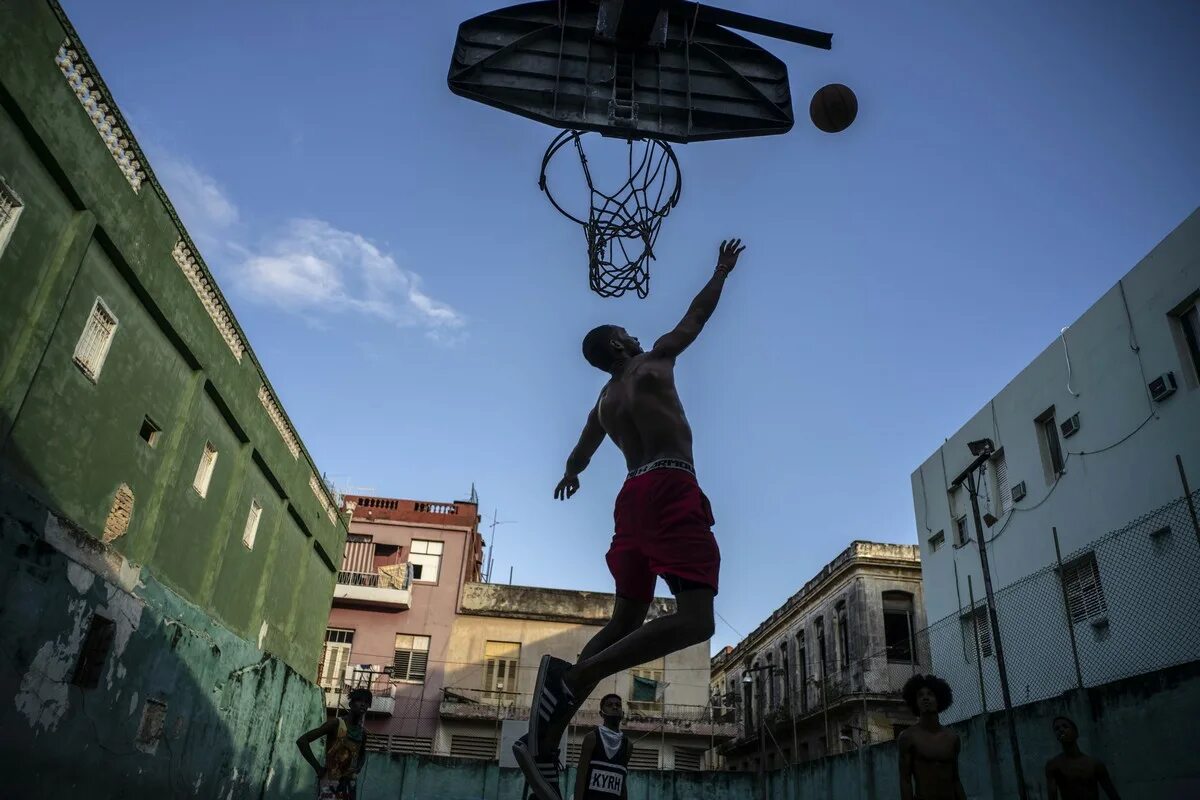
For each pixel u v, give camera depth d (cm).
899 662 2555
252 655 1596
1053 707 1078
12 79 851
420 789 2167
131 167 1084
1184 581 1220
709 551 258
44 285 938
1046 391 1677
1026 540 1686
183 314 1249
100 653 1068
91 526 1060
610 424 299
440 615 2923
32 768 925
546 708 253
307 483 1956
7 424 883
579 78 537
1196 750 846
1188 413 1289
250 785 1605
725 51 562
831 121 505
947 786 582
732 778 2225
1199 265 1288
